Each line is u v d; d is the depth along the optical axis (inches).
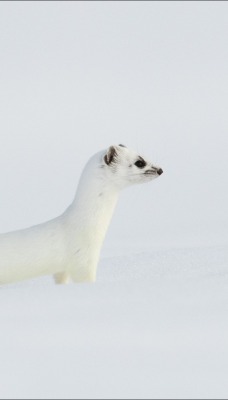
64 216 660.7
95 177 650.2
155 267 673.0
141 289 498.0
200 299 463.8
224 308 435.8
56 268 653.9
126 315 430.6
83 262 649.6
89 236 649.0
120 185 657.0
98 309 447.5
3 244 644.1
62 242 647.1
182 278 540.4
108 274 676.1
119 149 654.5
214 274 558.6
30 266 645.3
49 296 494.3
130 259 745.0
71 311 446.0
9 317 439.2
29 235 649.0
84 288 510.3
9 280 653.9
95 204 650.8
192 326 403.2
